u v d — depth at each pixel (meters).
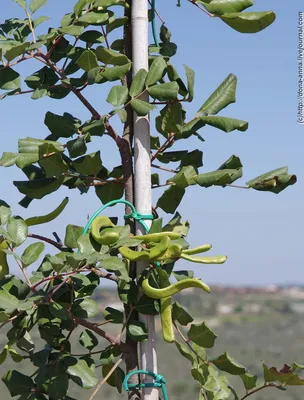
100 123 3.42
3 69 3.59
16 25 3.75
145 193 3.60
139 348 3.52
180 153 3.89
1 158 3.42
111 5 3.61
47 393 3.43
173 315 3.53
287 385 3.56
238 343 17.86
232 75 3.71
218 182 3.52
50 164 3.52
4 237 3.28
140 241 3.34
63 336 3.55
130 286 3.49
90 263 3.12
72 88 3.64
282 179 3.58
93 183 3.71
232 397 3.63
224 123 3.55
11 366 8.03
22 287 3.28
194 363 3.51
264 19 3.64
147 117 3.64
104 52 3.54
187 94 3.79
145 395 3.46
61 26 3.61
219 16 3.70
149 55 3.86
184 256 3.41
